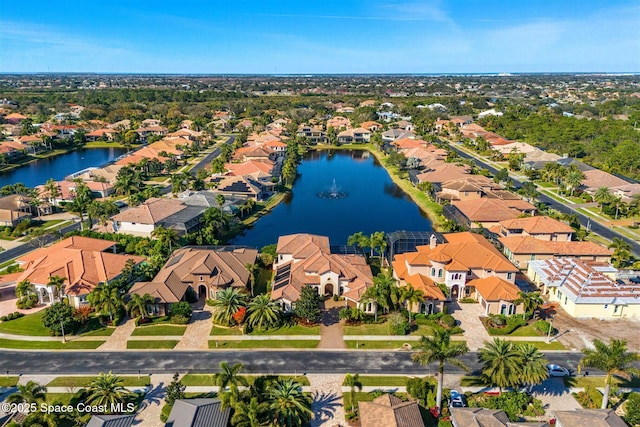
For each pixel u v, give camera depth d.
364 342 81.62
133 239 121.69
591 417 58.59
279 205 169.62
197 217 136.38
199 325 86.75
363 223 149.38
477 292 95.19
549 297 98.25
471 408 61.38
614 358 61.03
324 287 95.19
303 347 80.19
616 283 92.12
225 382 62.38
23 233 134.12
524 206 148.00
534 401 65.62
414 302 83.94
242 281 97.44
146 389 69.44
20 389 60.69
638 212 147.62
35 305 94.06
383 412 59.47
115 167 196.12
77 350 79.06
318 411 65.12
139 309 85.62
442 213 152.50
